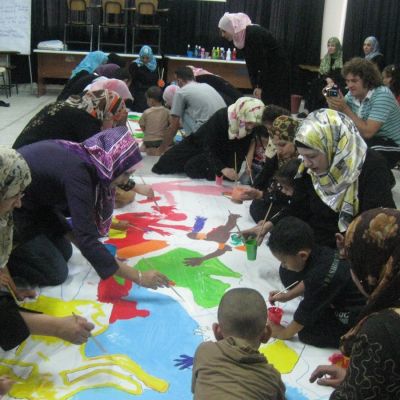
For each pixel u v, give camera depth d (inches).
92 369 69.8
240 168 162.1
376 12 347.9
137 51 364.2
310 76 366.3
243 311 55.2
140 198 137.5
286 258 76.6
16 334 65.2
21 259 87.7
